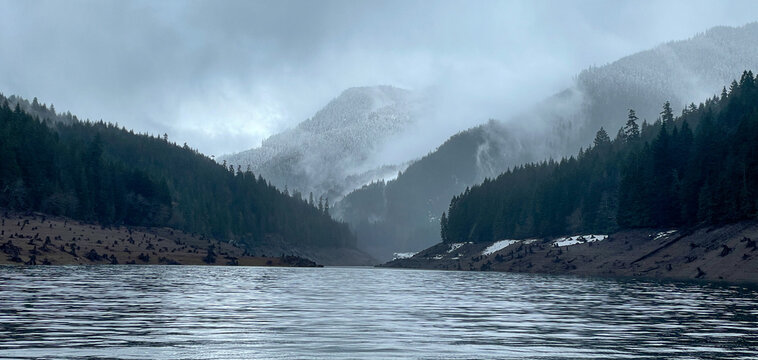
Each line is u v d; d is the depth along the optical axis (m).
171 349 29.23
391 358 27.81
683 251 139.00
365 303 57.00
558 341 32.97
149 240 199.38
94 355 27.31
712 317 45.34
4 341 30.52
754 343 32.59
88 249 164.88
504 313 48.12
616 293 73.31
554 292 75.50
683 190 155.62
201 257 192.25
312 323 40.03
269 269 163.62
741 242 125.38
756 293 73.12
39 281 75.50
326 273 149.88
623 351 29.95
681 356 28.70
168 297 58.00
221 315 43.69
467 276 136.88
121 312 43.91
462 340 33.09
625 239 166.00
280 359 27.27
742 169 139.62
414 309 51.09
